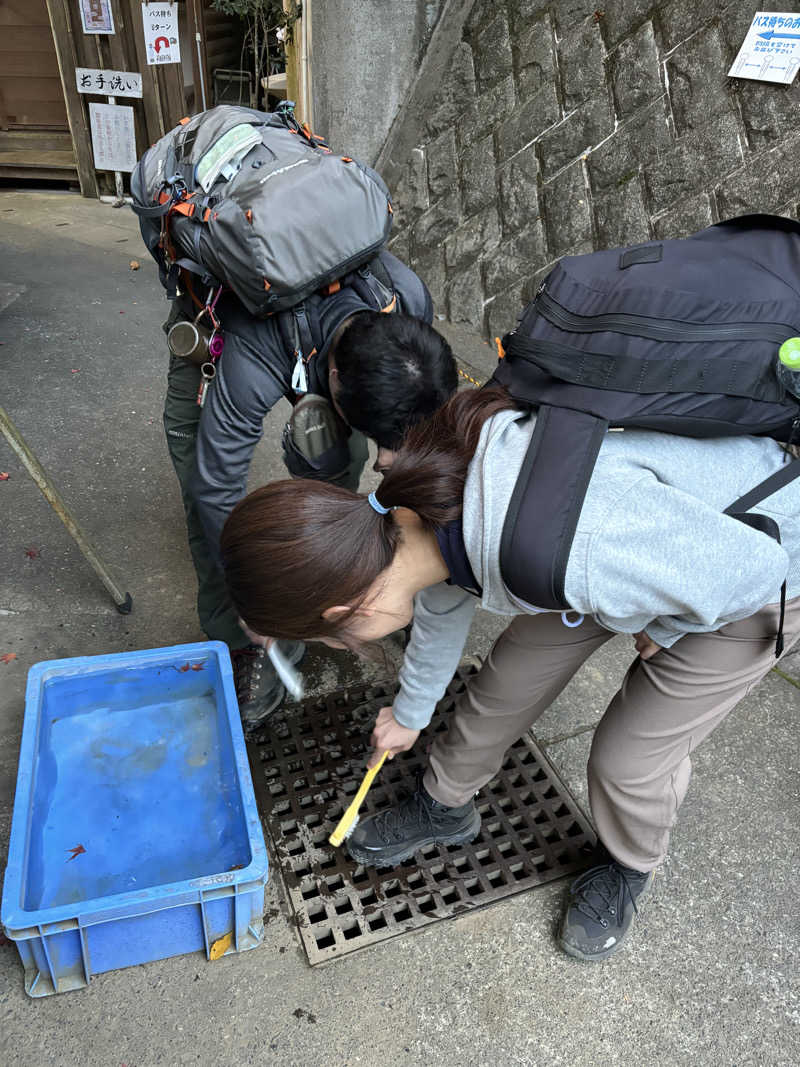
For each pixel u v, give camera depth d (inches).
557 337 36.3
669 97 111.5
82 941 49.9
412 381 49.3
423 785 61.8
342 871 61.6
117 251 172.2
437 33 139.5
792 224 39.3
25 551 89.3
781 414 35.6
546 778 70.7
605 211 121.3
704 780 71.0
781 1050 53.8
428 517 35.6
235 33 213.2
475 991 55.3
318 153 54.7
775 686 81.4
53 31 177.0
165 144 57.9
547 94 127.2
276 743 71.2
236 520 35.5
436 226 148.0
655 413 34.2
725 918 61.0
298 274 49.1
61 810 59.4
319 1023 52.7
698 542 32.8
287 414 119.8
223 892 50.4
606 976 56.9
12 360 125.5
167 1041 51.1
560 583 32.4
